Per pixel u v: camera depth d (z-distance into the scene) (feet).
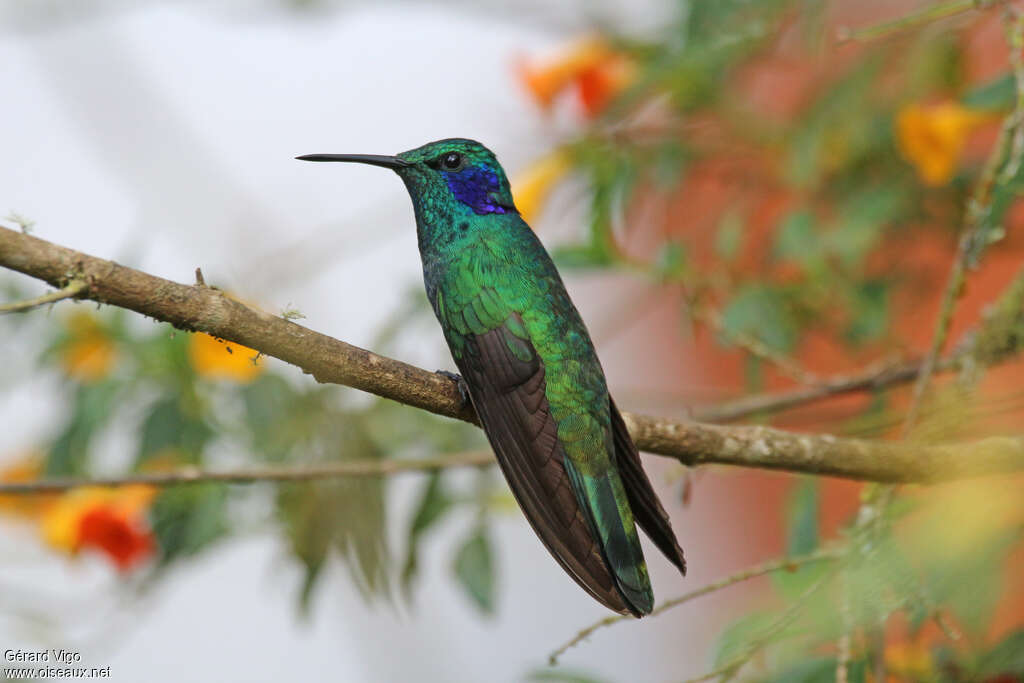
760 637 17.37
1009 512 14.08
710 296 29.01
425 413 27.58
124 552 28.27
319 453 26.76
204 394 27.78
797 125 28.27
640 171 28.86
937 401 22.81
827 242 26.61
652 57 29.91
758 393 28.27
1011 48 21.34
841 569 17.33
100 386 27.66
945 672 19.22
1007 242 28.84
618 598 19.31
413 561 26.71
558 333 21.93
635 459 21.04
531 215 29.45
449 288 23.09
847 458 20.01
